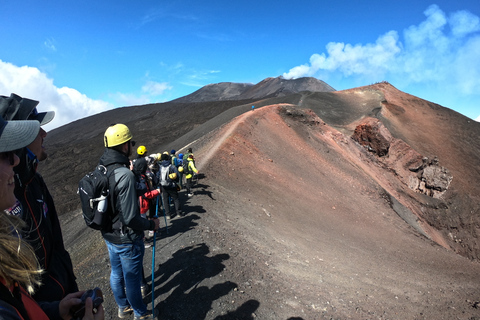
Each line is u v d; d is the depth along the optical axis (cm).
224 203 1096
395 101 6944
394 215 2345
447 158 5153
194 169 1050
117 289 407
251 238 852
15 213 197
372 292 749
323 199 1898
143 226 352
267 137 2591
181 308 460
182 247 646
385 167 3862
